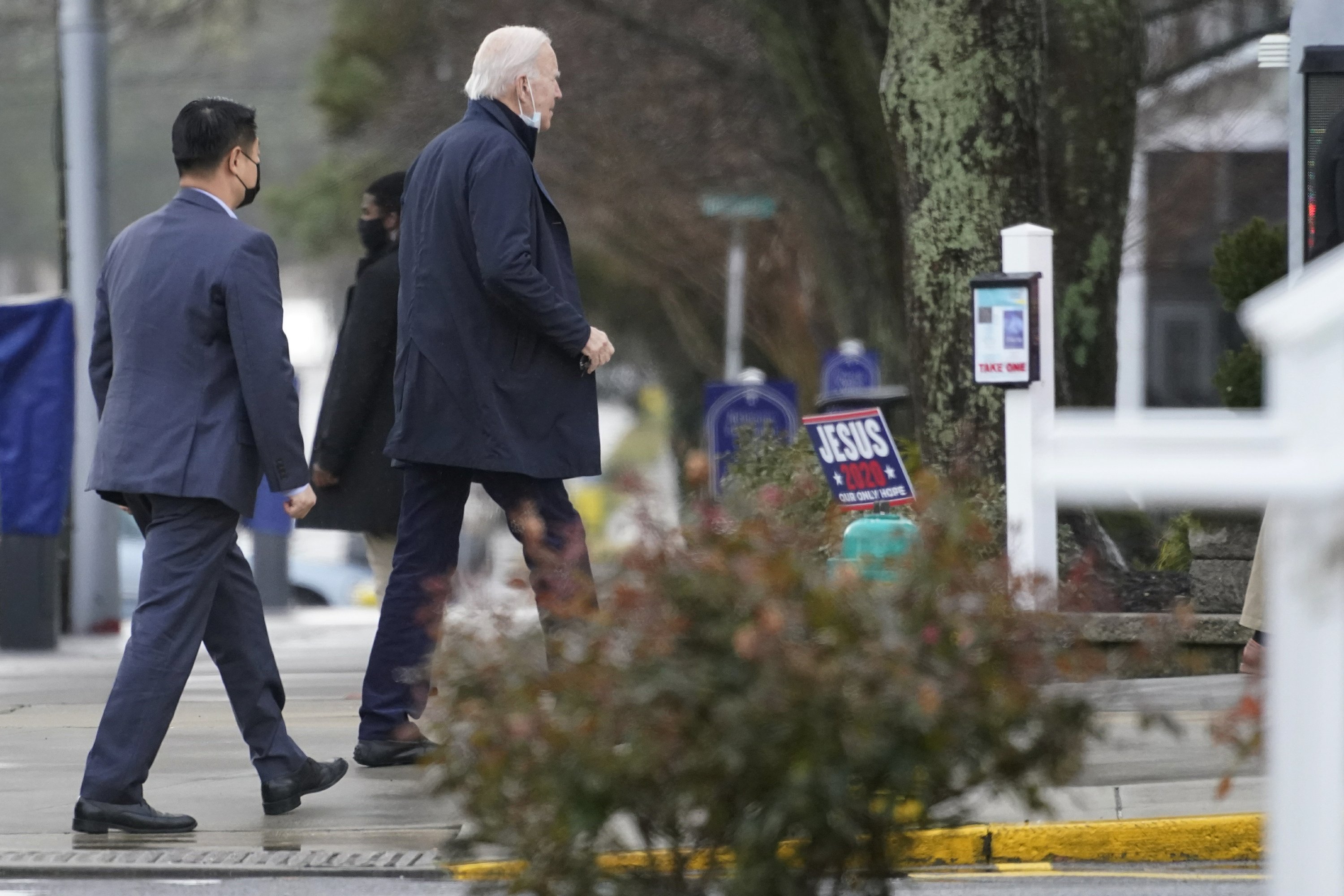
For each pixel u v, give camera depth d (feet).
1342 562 30.63
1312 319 30.40
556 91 95.40
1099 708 47.39
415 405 92.58
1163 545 150.30
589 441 93.76
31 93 450.71
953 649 45.73
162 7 337.52
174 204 81.97
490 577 51.19
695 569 46.50
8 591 169.99
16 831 80.79
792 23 211.00
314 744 101.81
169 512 80.12
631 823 47.14
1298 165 139.03
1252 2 294.66
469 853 49.83
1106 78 173.78
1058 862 76.18
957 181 146.82
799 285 375.86
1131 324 446.60
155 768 95.76
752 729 44.16
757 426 210.59
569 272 94.43
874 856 47.39
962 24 146.51
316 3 379.76
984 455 144.46
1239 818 76.89
